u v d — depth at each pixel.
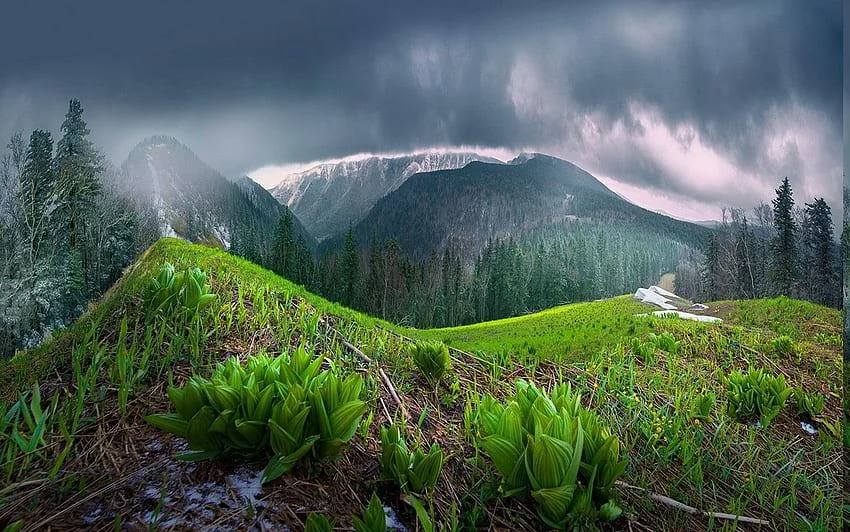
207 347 3.73
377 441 2.81
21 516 1.82
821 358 6.18
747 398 4.42
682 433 3.74
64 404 2.72
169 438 2.46
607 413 3.96
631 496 2.79
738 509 2.93
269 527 1.82
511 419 2.47
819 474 3.56
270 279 7.48
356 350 4.31
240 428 2.12
